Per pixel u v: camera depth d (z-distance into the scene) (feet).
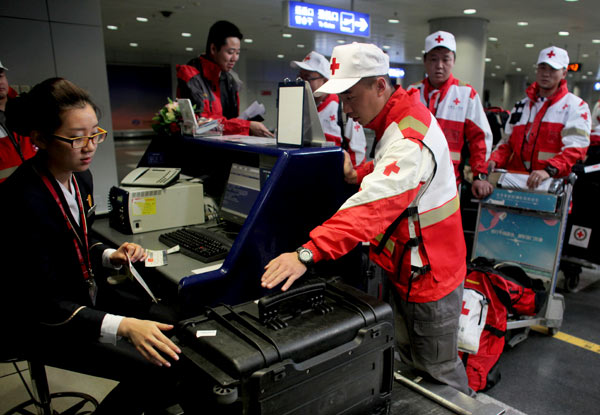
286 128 5.56
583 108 9.09
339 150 5.45
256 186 6.29
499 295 7.54
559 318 8.61
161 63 55.52
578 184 10.59
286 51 49.85
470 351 6.89
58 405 6.54
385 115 4.67
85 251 4.86
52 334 4.10
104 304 5.51
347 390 3.77
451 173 4.79
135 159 34.42
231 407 3.24
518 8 24.29
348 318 3.83
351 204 4.01
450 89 9.23
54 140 4.01
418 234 4.70
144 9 26.03
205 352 3.50
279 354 3.33
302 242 5.45
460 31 27.43
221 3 24.14
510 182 8.72
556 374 7.65
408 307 5.01
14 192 4.08
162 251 5.59
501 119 16.22
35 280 4.05
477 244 9.30
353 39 38.17
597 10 24.40
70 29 14.40
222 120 7.89
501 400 6.91
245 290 5.04
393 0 22.62
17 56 13.61
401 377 5.30
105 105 15.53
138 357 4.41
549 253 8.45
